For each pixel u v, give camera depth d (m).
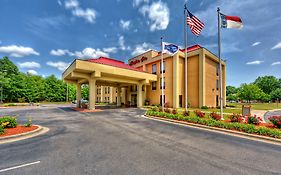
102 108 27.97
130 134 8.72
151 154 5.66
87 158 5.22
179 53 29.38
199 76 27.59
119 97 35.44
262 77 89.56
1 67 48.62
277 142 7.42
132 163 4.86
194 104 28.47
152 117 15.67
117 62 33.00
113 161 5.00
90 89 23.34
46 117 15.59
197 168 4.58
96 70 21.91
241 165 4.84
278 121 9.50
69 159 5.13
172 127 10.91
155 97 32.94
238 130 9.34
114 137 8.02
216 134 8.96
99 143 6.95
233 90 118.56
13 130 8.62
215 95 31.92
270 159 5.35
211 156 5.55
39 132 8.96
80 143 6.91
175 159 5.23
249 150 6.25
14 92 45.00
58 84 62.78
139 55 39.00
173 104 28.52
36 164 4.74
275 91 72.94
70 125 11.30
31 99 47.88
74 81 28.56
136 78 28.41
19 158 5.18
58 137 7.91
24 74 60.81
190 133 9.14
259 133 8.40
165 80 30.92
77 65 19.95
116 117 15.91
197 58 28.58
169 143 7.08
